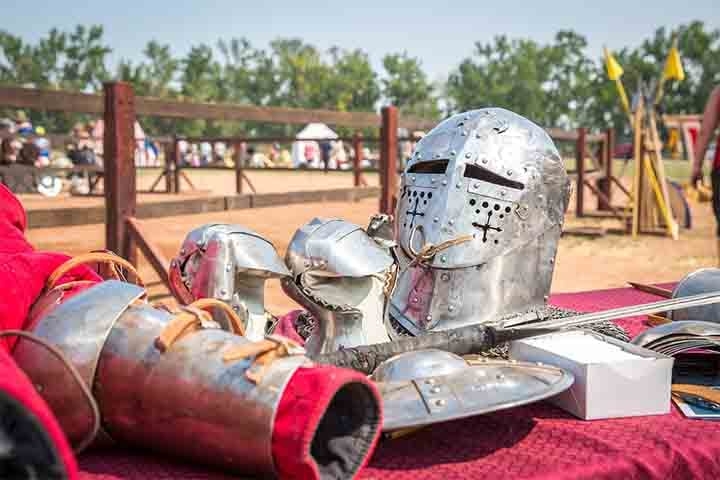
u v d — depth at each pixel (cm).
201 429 131
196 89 8225
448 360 158
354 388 134
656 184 1127
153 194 1430
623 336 221
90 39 8181
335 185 1975
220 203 595
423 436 166
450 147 209
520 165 207
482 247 204
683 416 182
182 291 179
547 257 215
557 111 8262
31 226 457
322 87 8238
